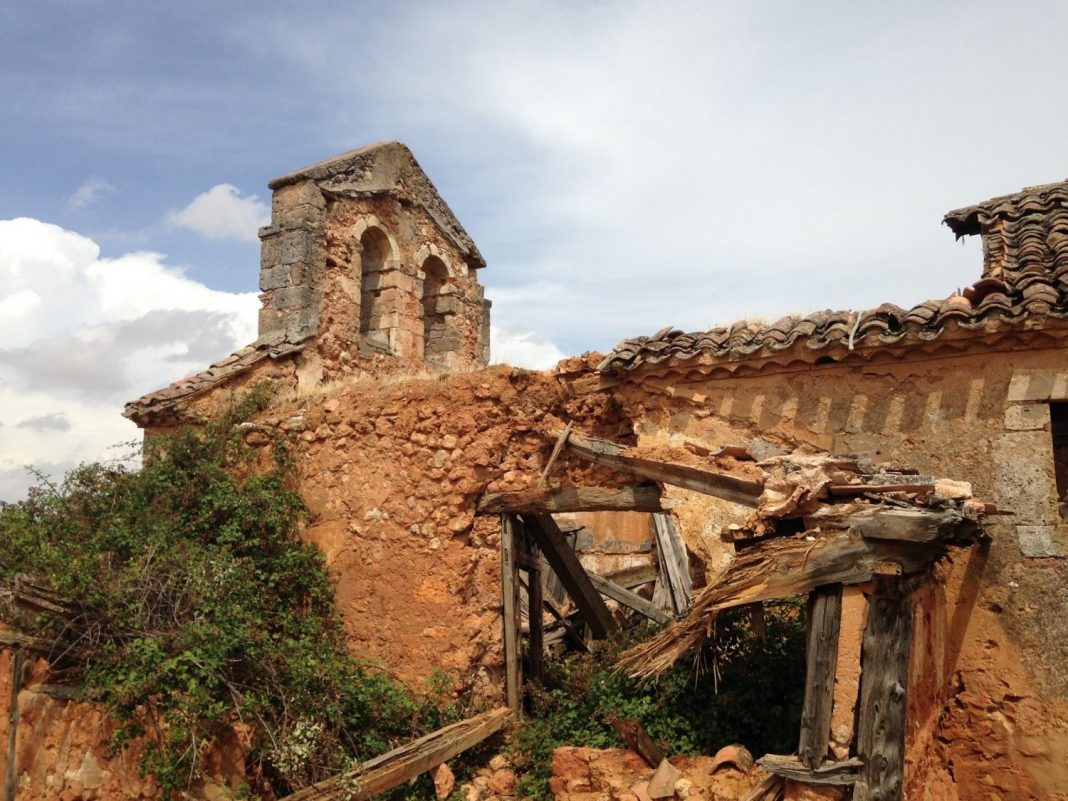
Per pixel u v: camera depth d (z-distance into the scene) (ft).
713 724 25.21
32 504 30.37
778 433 26.50
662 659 19.51
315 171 43.57
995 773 23.32
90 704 24.14
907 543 18.26
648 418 28.66
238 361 38.96
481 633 30.14
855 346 24.95
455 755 26.89
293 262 42.29
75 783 24.02
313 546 32.73
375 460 31.94
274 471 34.06
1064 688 22.77
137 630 25.29
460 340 52.19
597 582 36.76
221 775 24.14
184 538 30.73
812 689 18.63
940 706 23.56
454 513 30.25
